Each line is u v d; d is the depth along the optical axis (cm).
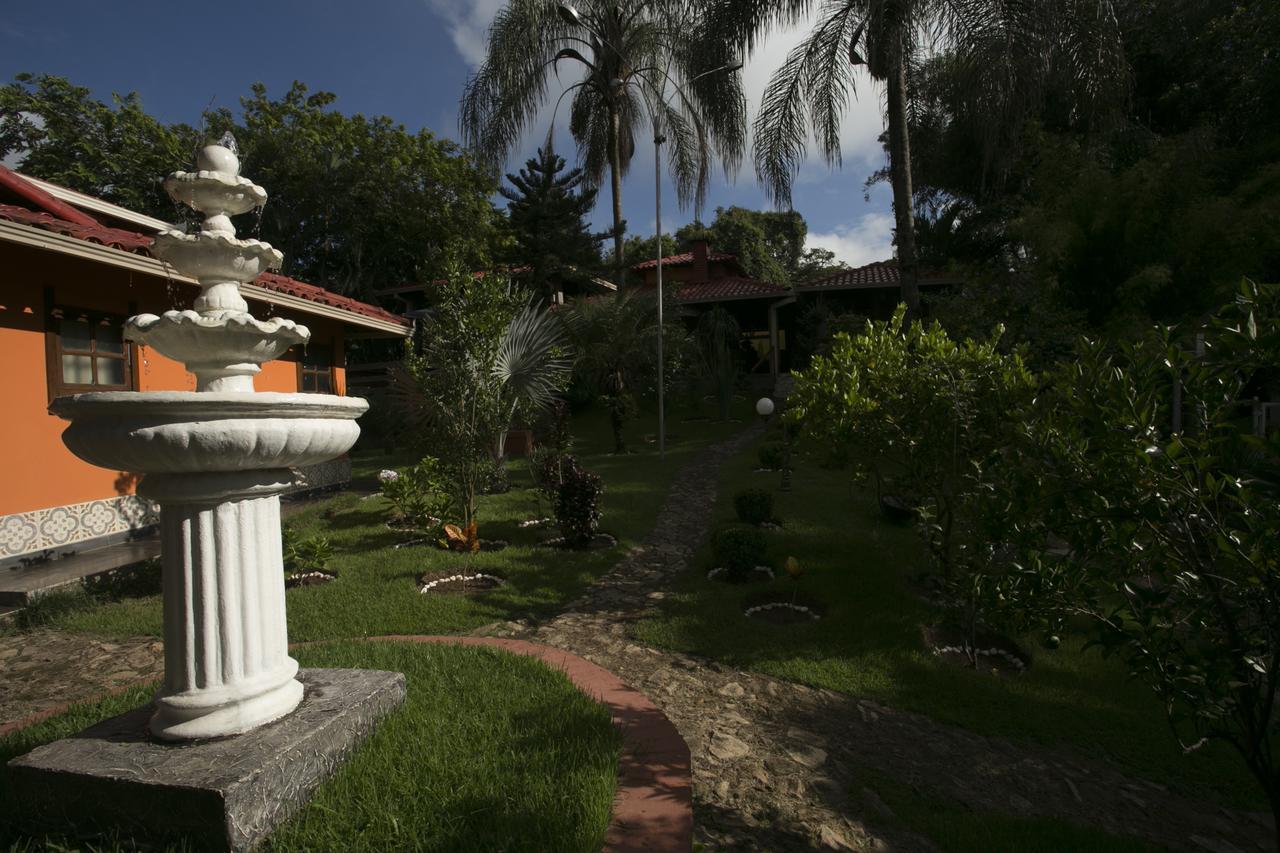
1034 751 341
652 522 829
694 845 254
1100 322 898
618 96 1753
